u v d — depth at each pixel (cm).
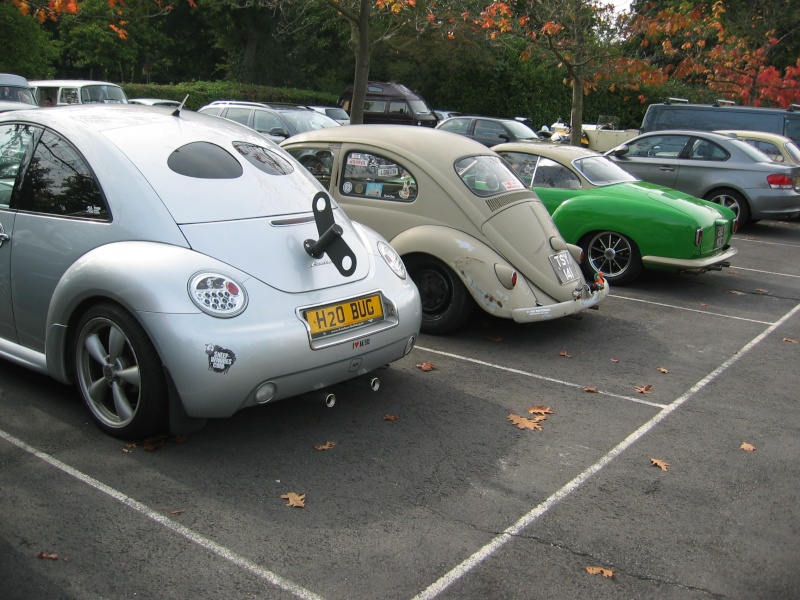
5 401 453
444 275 620
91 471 379
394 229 637
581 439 453
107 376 406
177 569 307
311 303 405
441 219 621
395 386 518
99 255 396
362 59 1045
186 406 373
